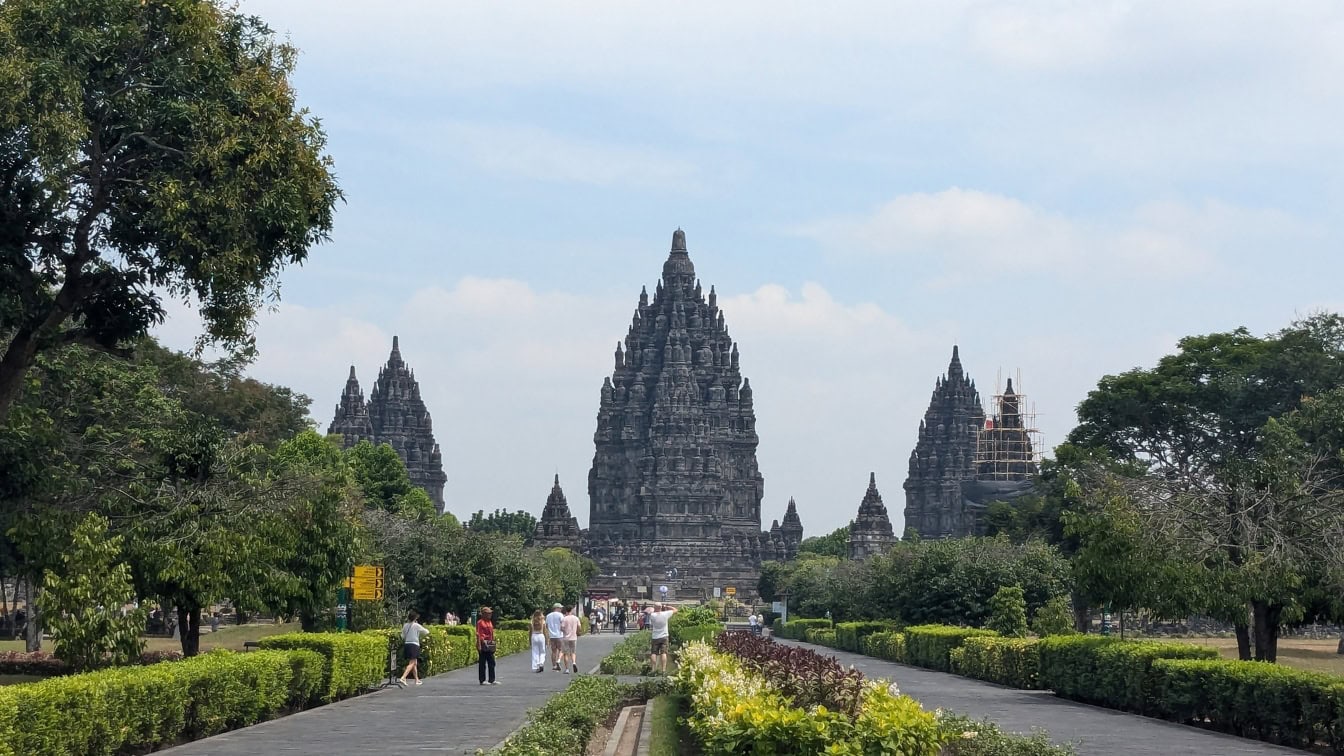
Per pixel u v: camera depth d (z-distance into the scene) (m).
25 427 48.72
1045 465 150.50
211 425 51.31
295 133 44.88
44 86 40.19
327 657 46.66
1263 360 133.88
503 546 101.31
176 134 43.56
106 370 71.44
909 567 103.38
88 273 45.62
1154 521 49.22
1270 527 47.44
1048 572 95.94
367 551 73.62
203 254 43.03
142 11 42.50
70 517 47.09
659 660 69.38
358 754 31.61
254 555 49.16
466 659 76.56
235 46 45.66
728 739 22.56
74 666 39.44
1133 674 44.62
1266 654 48.53
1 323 43.66
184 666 34.62
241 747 33.06
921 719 22.45
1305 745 34.94
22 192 42.69
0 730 24.73
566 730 30.64
